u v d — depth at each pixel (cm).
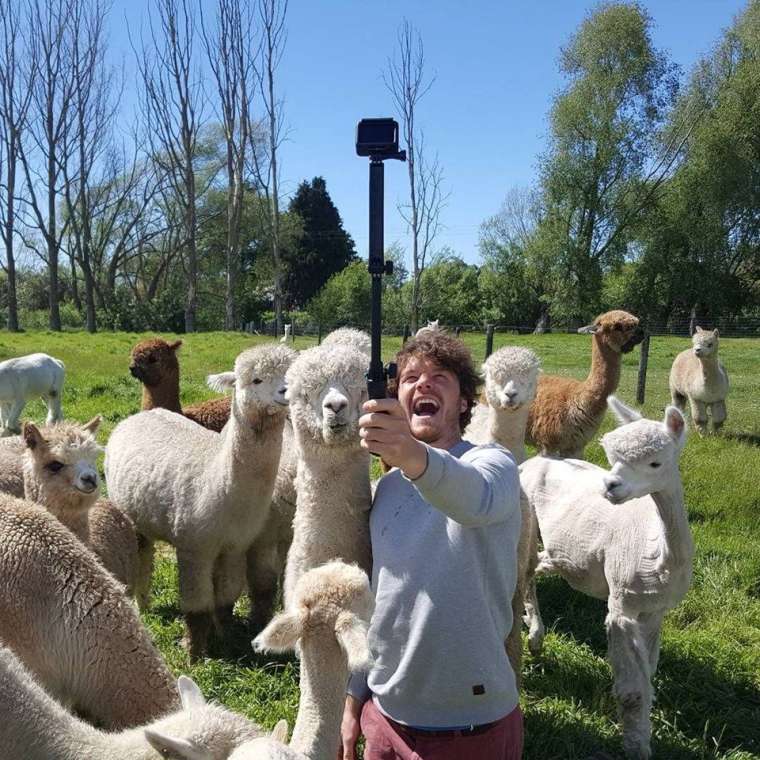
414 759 257
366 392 335
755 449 1105
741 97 3756
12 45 4181
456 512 233
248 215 5359
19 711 272
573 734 430
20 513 360
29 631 343
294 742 265
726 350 2512
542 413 894
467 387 286
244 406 499
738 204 3784
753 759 424
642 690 417
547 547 508
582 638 554
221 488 511
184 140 4344
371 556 338
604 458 994
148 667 345
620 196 3903
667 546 417
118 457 602
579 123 3869
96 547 504
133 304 4772
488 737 256
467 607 252
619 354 876
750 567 657
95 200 4850
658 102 3894
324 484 334
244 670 484
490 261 5081
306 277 6669
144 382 875
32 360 1248
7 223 4203
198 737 248
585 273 3969
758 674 505
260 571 550
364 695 289
